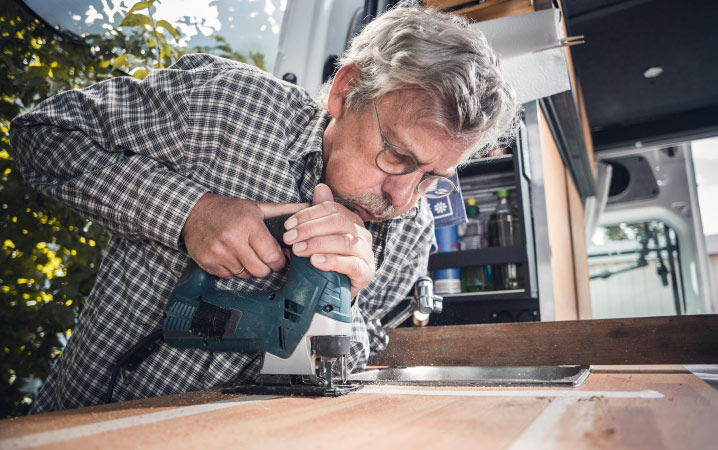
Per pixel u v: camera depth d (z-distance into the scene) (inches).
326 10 79.8
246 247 35.8
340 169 42.3
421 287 52.8
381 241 50.8
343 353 34.0
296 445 19.1
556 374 47.5
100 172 41.4
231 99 44.5
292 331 34.4
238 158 44.1
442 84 36.8
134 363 42.9
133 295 44.4
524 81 74.2
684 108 177.9
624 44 139.9
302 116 48.3
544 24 69.5
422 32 38.8
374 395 33.6
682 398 28.6
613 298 193.5
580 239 152.4
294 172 45.5
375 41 41.1
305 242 34.4
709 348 44.2
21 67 73.0
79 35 76.0
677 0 121.9
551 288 77.8
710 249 191.9
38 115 43.4
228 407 28.6
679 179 188.4
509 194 84.4
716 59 146.5
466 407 27.5
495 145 54.6
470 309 80.0
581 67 151.2
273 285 43.7
